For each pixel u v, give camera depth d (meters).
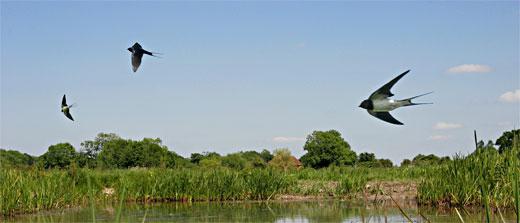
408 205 25.11
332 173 38.91
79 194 28.16
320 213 22.72
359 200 28.88
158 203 28.67
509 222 18.11
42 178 27.78
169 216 22.06
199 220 20.70
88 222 20.42
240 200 30.02
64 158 64.81
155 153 85.00
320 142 116.00
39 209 24.69
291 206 26.22
